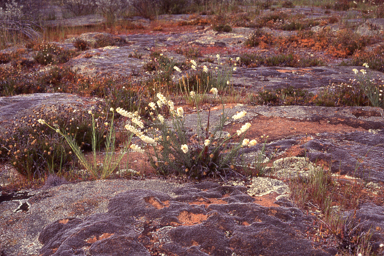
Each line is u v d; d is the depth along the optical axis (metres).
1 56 12.20
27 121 5.34
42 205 2.93
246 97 7.14
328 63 11.40
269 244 2.27
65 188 3.27
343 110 5.80
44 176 3.79
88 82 8.37
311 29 16.70
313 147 4.20
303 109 5.92
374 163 3.75
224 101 6.88
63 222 2.63
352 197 3.00
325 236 2.37
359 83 7.30
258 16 19.92
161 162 3.69
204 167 3.52
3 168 4.25
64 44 14.59
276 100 6.82
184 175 3.58
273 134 4.87
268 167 3.78
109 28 19.61
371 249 2.24
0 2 18.36
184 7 25.66
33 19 18.75
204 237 2.34
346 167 3.65
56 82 9.15
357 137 4.63
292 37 14.79
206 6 24.62
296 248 2.23
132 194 2.98
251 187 3.26
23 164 3.96
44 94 7.22
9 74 9.05
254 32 15.52
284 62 11.08
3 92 7.75
